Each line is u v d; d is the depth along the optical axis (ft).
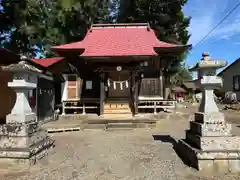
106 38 50.80
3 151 17.47
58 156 20.58
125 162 18.78
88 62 47.29
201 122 18.42
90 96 51.70
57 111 49.26
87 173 16.28
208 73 18.83
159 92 50.03
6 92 36.45
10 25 80.69
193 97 134.72
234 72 85.71
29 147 18.19
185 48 45.29
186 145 19.25
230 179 15.03
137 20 79.71
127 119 42.11
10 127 18.34
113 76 49.16
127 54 43.19
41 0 77.30
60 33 77.36
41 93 41.29
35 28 76.18
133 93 47.16
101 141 27.32
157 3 72.95
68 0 74.90
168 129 35.86
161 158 19.81
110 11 93.71
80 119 46.91
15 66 18.52
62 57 52.54
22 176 15.66
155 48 45.34
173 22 76.74
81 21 79.36
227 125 17.63
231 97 77.77
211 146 17.12
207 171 16.47
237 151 16.72
